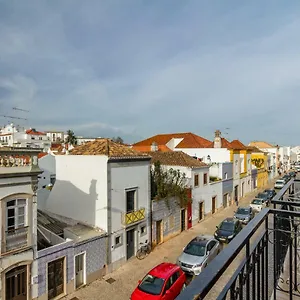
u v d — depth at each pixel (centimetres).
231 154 3403
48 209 1809
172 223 2066
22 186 1102
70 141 7325
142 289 1163
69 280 1271
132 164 1673
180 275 1263
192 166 2386
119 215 1571
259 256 309
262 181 4766
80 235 1421
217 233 1950
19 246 1088
